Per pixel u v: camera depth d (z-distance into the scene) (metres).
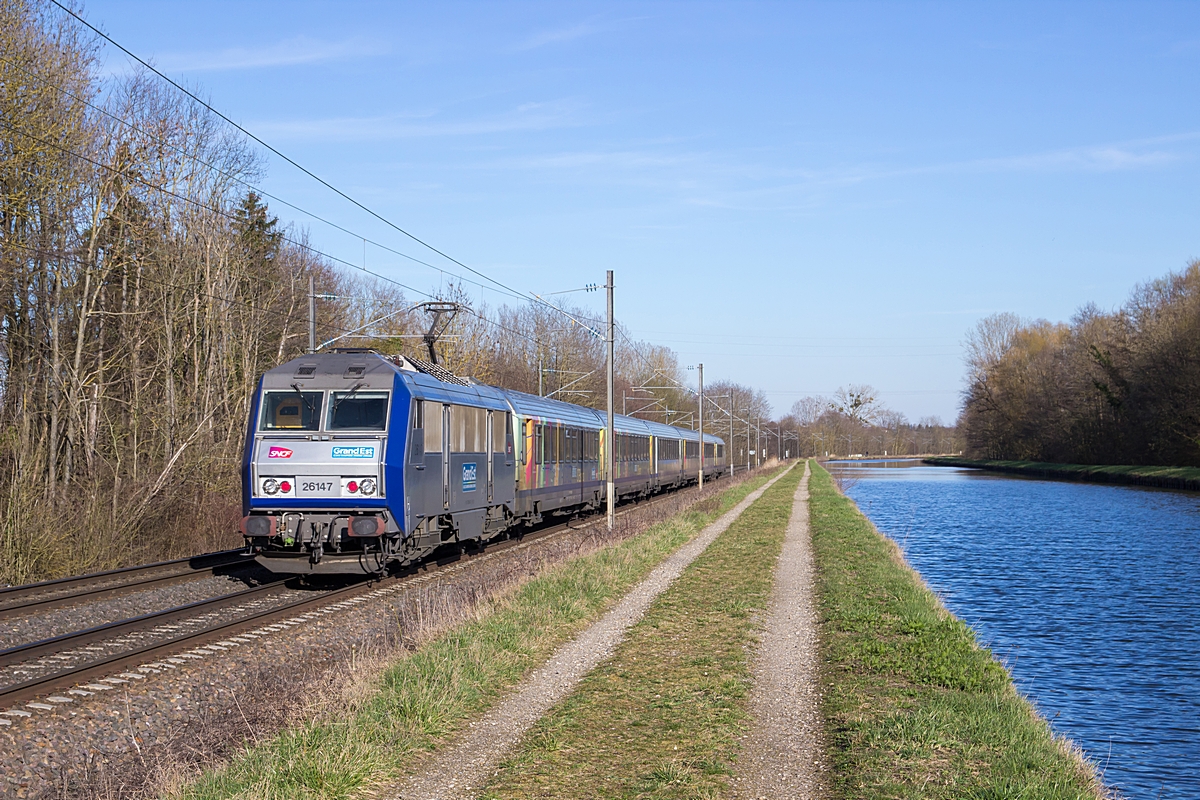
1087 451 86.62
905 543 37.19
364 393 16.31
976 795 7.02
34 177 24.84
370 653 11.13
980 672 10.87
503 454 22.47
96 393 25.66
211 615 13.91
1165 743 13.18
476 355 47.34
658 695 9.96
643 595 16.72
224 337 33.00
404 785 7.38
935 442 192.38
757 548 24.53
